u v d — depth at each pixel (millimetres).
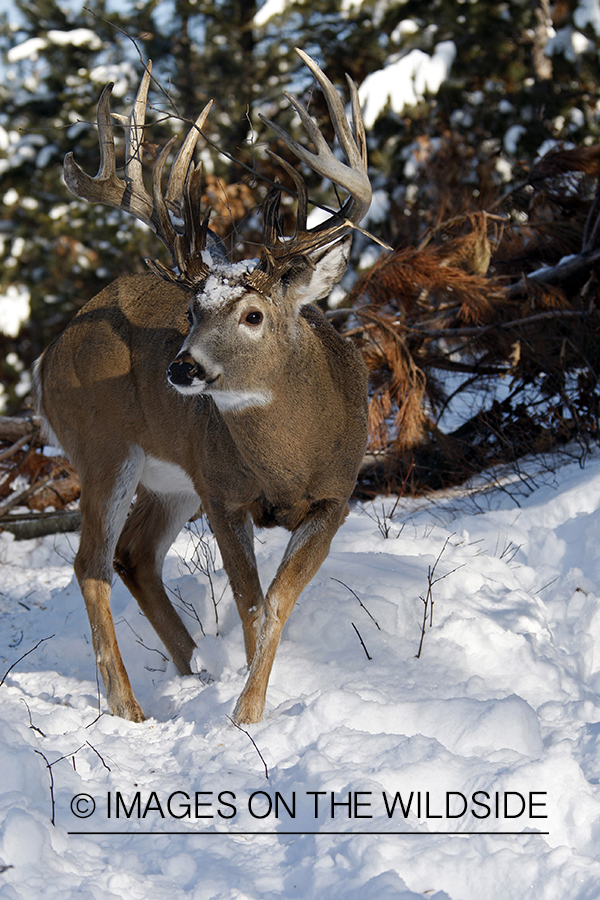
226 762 6684
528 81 31109
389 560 10734
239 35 36281
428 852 5172
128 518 10055
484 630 8805
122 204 9164
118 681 8414
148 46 36344
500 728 6789
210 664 9125
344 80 32812
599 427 15930
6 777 5953
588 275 17281
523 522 12930
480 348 17375
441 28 31391
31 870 5070
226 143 32719
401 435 15852
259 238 24125
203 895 5008
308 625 8984
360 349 16531
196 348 7637
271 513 8680
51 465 17844
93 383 9758
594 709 7477
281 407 8000
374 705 7121
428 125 29359
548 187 18547
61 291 38781
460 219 17859
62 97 38906
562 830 5652
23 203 39938
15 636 11266
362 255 27000
